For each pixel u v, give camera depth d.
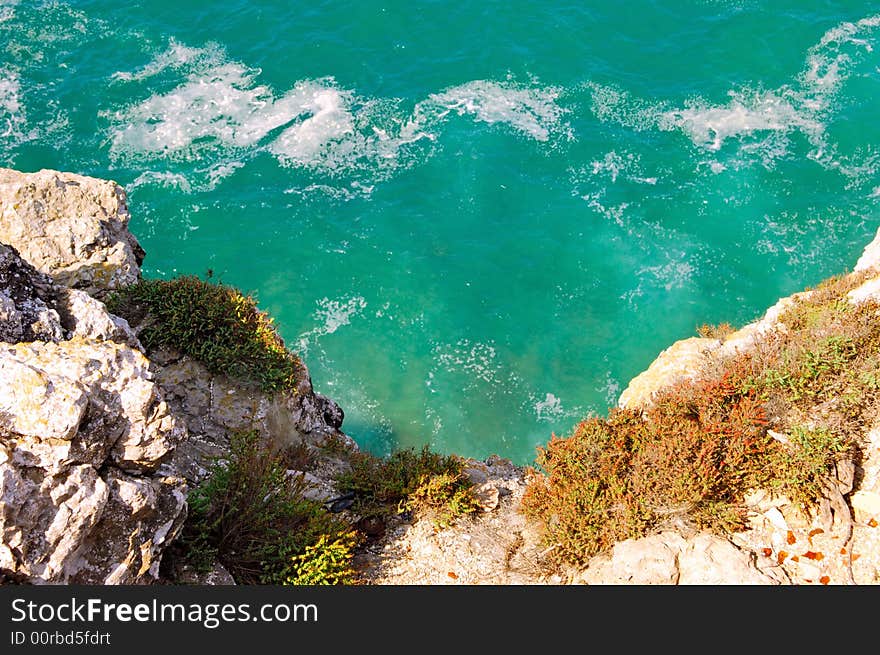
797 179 37.84
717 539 14.27
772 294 33.94
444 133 40.12
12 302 11.70
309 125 40.25
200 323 18.33
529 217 36.97
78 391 10.47
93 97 40.97
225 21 45.16
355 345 32.69
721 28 44.53
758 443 15.09
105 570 11.16
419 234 36.38
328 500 16.75
